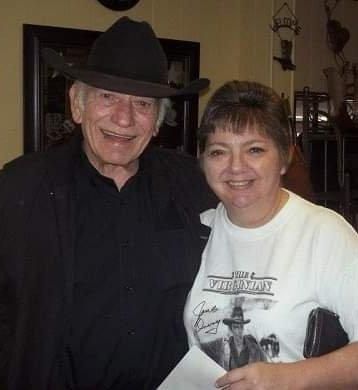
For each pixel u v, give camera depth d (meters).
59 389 1.46
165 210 1.60
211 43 3.82
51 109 3.26
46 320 1.45
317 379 1.17
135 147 1.54
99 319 1.49
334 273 1.23
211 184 1.35
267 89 1.35
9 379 1.45
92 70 1.55
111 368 1.50
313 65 4.12
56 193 1.53
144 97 1.52
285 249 1.30
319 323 1.24
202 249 1.51
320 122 3.90
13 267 1.48
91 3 3.36
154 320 1.53
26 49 3.19
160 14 3.60
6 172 1.57
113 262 1.52
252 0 3.81
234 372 1.20
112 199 1.57
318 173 3.79
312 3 4.09
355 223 3.38
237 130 1.29
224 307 1.33
